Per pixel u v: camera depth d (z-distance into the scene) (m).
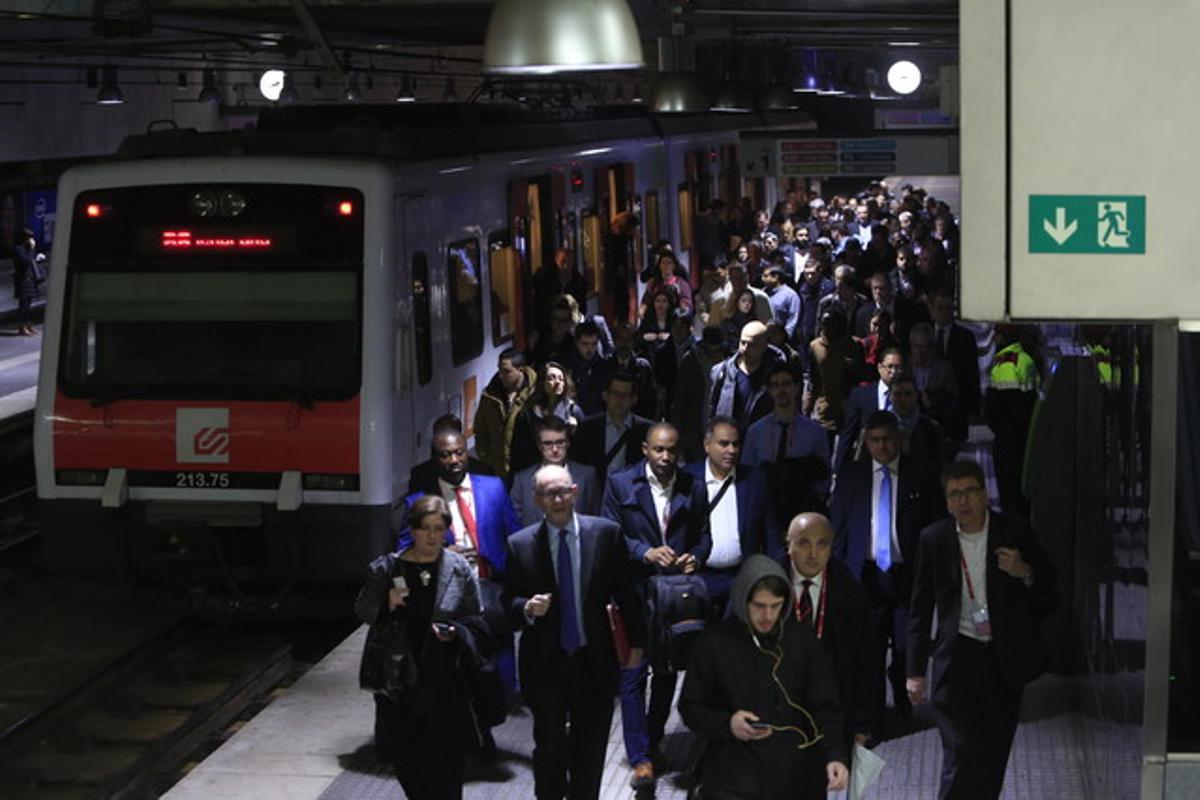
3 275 35.72
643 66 6.41
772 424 10.41
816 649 6.82
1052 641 10.23
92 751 10.75
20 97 35.31
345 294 12.10
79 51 29.81
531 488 9.79
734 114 30.00
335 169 12.15
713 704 6.85
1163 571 4.51
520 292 15.95
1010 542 7.81
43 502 12.37
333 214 12.15
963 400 14.74
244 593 12.62
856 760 7.45
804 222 29.16
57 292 12.38
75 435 12.26
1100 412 7.38
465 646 7.73
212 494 12.10
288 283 12.16
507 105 17.62
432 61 44.16
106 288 12.34
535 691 8.08
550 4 6.18
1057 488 10.12
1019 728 9.68
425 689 7.66
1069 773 8.94
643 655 8.21
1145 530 4.67
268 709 10.33
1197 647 4.53
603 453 10.80
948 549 7.86
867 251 22.28
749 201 28.61
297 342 12.13
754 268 22.83
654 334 16.75
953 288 20.91
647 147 22.67
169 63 41.72
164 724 11.20
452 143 14.16
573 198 18.36
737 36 23.81
